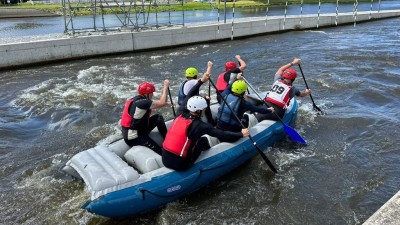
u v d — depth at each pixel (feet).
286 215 14.11
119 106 26.73
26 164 18.34
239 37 57.62
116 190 12.79
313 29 67.62
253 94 22.82
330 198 15.11
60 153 19.57
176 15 87.30
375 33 60.13
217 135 13.85
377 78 32.45
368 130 21.47
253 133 17.85
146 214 14.11
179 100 18.38
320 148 19.52
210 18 76.54
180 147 13.69
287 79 19.88
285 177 16.76
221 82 20.94
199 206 14.70
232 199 15.16
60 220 13.78
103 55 45.42
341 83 30.94
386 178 16.44
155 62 42.14
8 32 59.21
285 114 20.54
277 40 55.88
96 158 14.23
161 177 13.76
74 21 75.46
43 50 40.98
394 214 10.05
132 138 15.06
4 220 13.79
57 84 33.04
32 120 24.58
